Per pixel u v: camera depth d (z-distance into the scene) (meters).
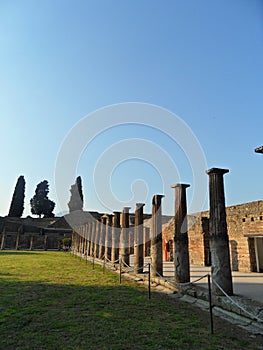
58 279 12.35
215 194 8.77
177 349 4.90
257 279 11.48
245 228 15.18
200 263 18.30
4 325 5.92
